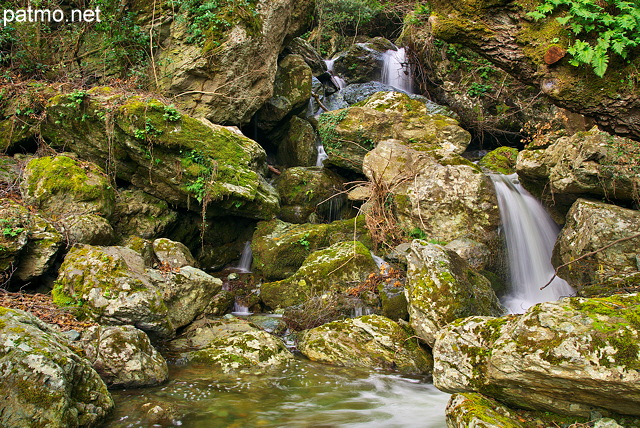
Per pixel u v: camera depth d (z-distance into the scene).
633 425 3.14
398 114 10.46
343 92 14.39
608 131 4.09
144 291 5.30
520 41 3.86
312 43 18.11
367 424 4.09
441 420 4.21
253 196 8.45
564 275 6.88
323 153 11.87
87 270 5.29
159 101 8.27
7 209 5.77
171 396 4.41
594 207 6.47
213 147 8.38
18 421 3.12
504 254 7.70
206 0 9.45
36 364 3.29
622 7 3.52
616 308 3.18
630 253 5.96
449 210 7.91
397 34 18.78
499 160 10.27
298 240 8.32
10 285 5.60
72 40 10.05
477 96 12.38
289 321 6.77
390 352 5.70
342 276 7.33
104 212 7.16
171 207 8.72
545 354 3.10
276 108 11.47
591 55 3.51
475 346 3.97
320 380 5.12
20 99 8.30
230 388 4.73
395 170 8.80
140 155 7.93
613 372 2.83
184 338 5.98
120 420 3.84
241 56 9.69
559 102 3.97
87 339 4.51
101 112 7.77
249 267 9.07
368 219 8.49
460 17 3.98
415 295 5.67
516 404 3.67
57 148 8.48
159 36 9.88
